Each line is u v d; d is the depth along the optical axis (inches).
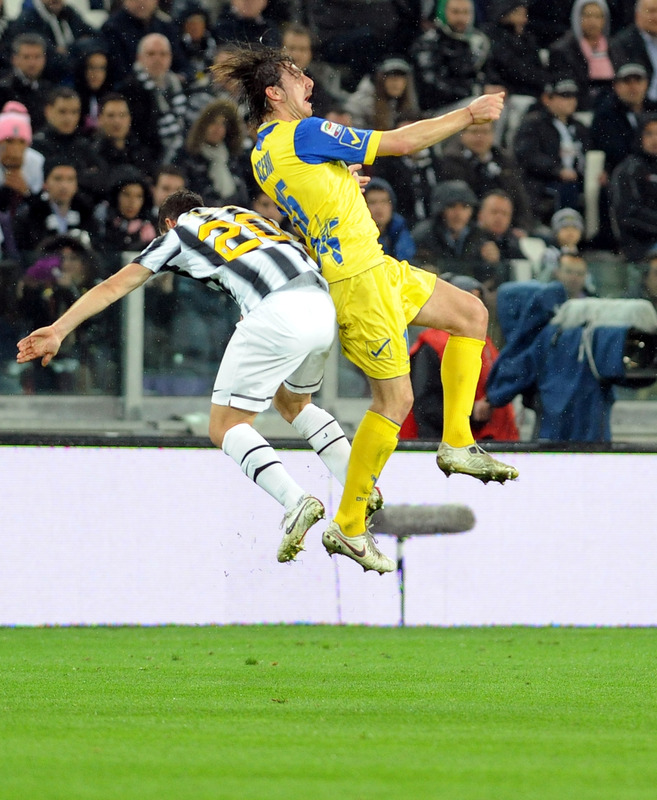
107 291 529.3
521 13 1263.5
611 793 366.6
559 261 1043.3
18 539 938.1
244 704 561.9
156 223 1123.9
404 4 1253.1
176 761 413.1
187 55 1182.3
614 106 1239.5
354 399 1028.5
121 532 951.6
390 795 360.2
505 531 989.8
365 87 1241.4
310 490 973.2
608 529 999.0
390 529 949.2
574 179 1219.2
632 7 1296.8
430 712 538.3
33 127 1115.3
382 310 534.3
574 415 1035.3
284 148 532.4
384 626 979.3
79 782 377.4
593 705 568.4
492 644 858.8
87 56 1138.7
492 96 528.1
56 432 972.6
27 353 514.0
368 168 1152.8
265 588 971.3
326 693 604.7
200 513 962.1
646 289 1045.8
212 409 540.1
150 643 847.7
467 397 567.8
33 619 941.2
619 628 987.3
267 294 523.5
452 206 1139.3
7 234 1082.1
